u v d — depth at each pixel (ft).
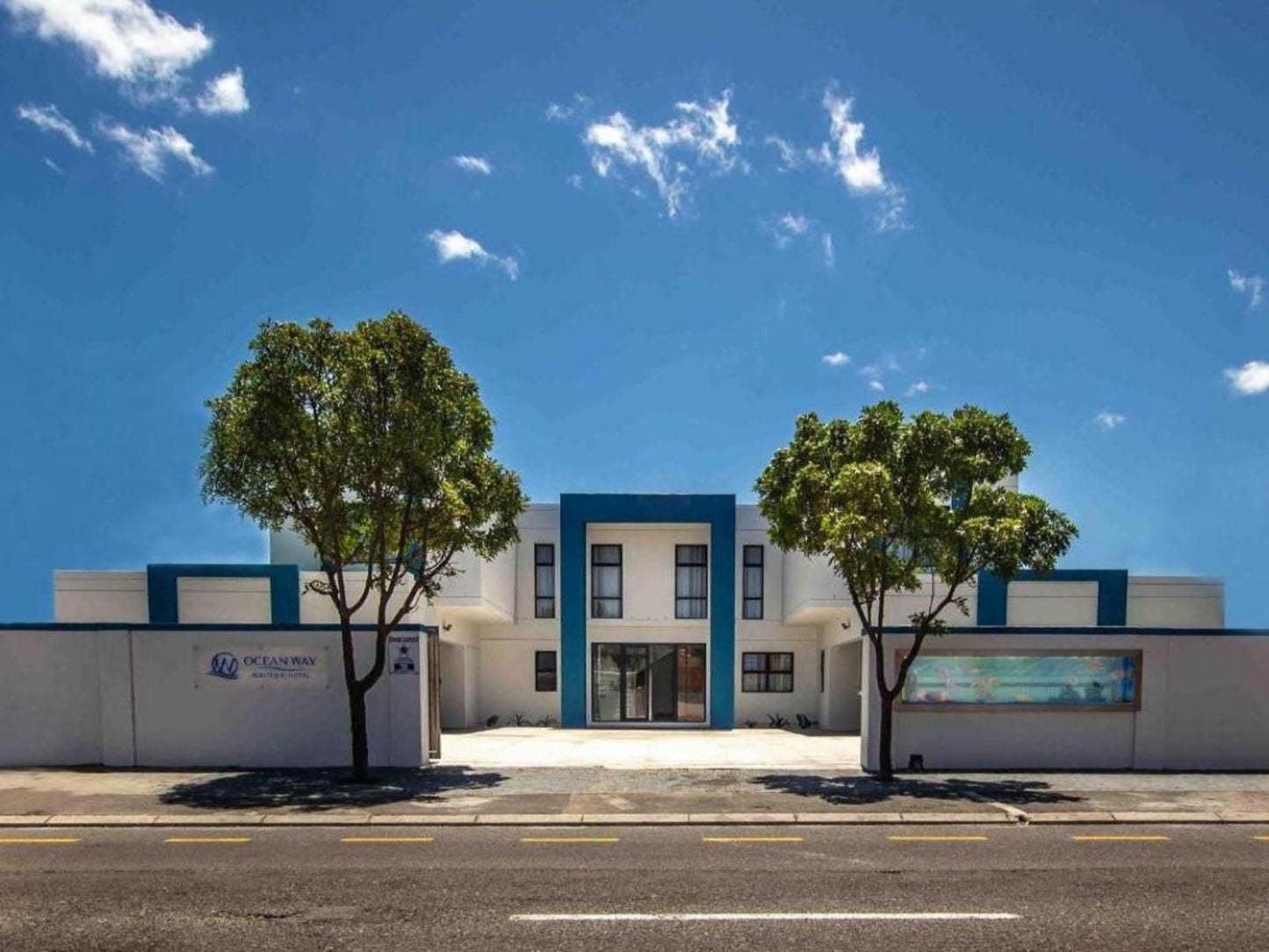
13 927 21.54
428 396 40.37
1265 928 21.50
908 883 25.35
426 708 48.01
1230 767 46.73
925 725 46.78
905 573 42.96
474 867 27.04
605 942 20.29
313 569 77.05
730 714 80.38
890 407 43.19
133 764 45.91
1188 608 72.84
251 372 39.42
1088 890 24.73
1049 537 40.57
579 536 82.38
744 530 85.05
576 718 80.59
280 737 46.32
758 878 25.75
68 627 46.68
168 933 21.04
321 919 22.02
